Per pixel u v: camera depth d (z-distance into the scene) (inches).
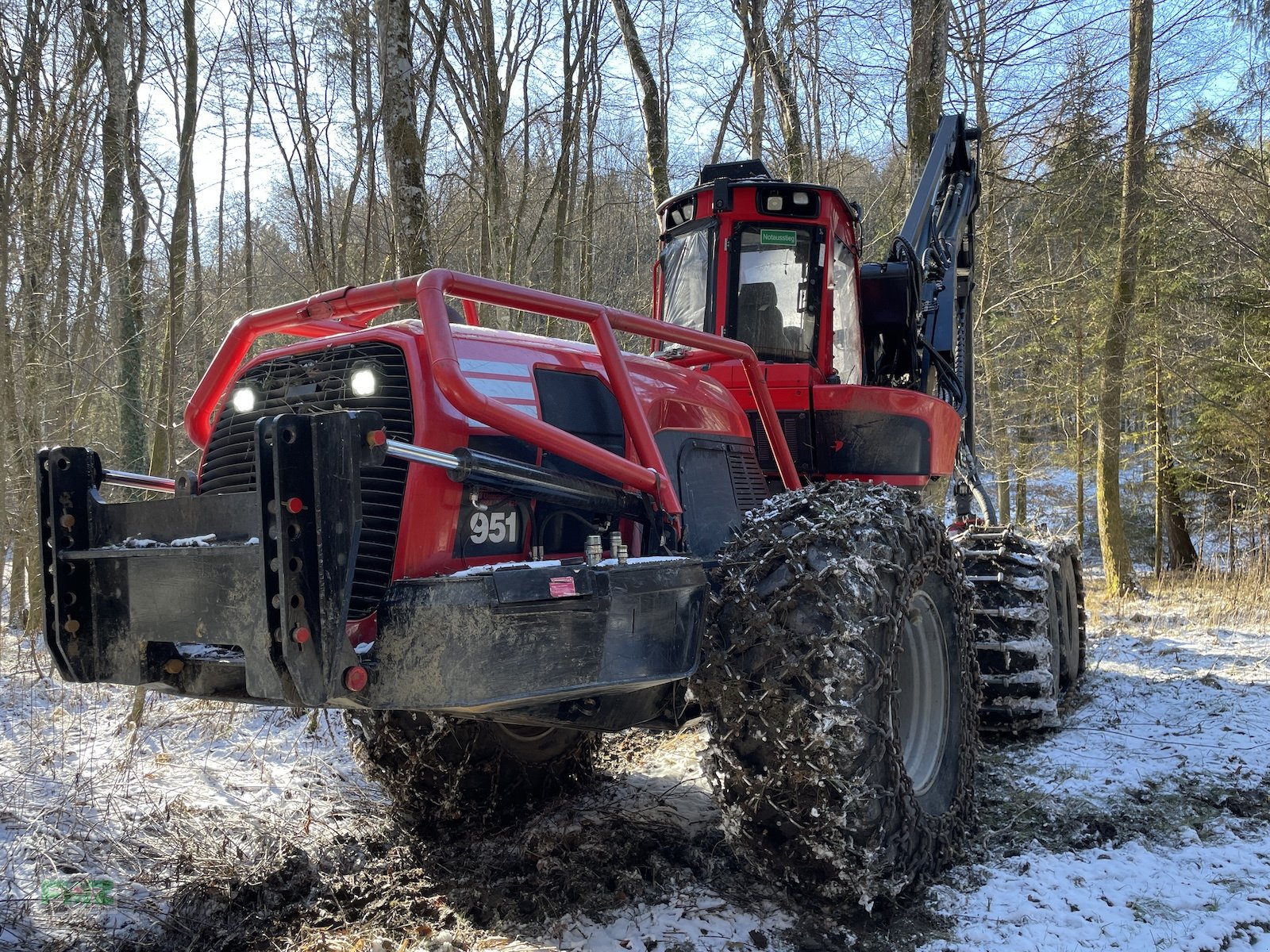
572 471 120.3
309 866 131.6
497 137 514.0
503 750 148.9
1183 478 781.9
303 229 558.9
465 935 110.7
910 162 414.0
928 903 117.1
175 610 101.1
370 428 90.0
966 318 278.7
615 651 101.4
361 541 102.7
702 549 132.3
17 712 211.3
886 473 177.5
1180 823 142.4
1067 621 213.0
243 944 111.3
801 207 191.9
